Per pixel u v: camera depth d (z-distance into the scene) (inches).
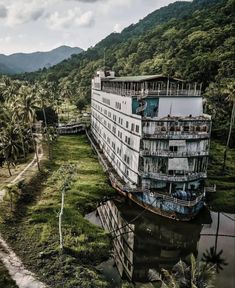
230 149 3329.2
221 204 2217.0
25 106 2642.7
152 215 1958.7
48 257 1434.5
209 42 5590.6
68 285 1273.4
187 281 977.5
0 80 6633.9
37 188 2261.3
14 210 1840.6
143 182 2011.6
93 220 1935.3
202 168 2032.5
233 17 6397.6
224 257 1625.2
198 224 1951.3
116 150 2534.5
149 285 1311.5
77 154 3331.7
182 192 1915.6
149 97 2001.7
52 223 1732.3
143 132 1919.3
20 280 1274.6
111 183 2460.6
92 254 1536.7
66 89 7367.1
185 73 4918.8
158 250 1724.9
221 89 3848.4
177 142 1932.8
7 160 2551.7
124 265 1524.4
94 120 3912.4
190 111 2080.5
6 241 1537.9
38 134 3806.6
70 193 2209.6
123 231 1859.0
